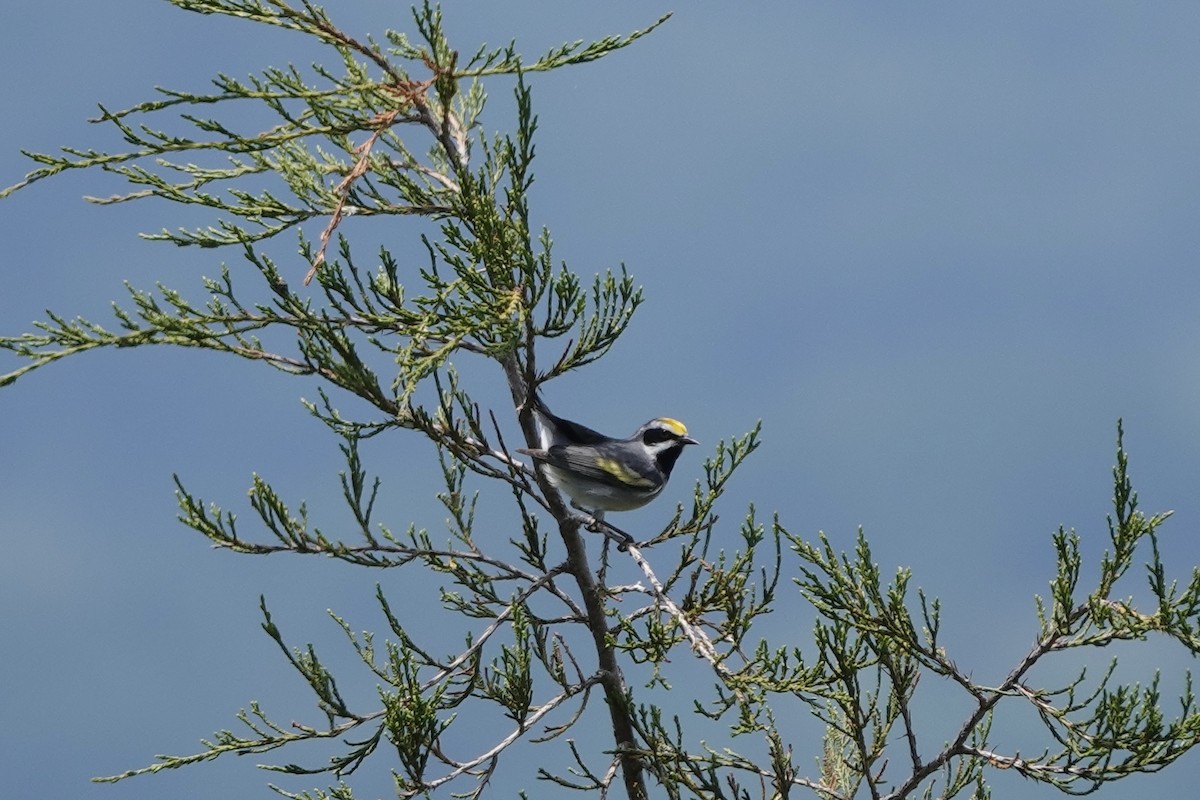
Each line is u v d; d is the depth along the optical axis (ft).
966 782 40.55
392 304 37.17
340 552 39.78
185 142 37.37
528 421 42.98
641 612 43.93
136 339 34.88
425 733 37.09
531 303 37.32
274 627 37.83
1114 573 36.14
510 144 36.27
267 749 38.29
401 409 33.68
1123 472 35.68
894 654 38.60
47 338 34.47
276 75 40.14
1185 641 34.73
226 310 36.37
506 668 39.63
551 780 42.14
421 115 43.14
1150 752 35.37
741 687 38.04
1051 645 37.09
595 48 39.04
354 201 42.01
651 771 42.75
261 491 38.19
